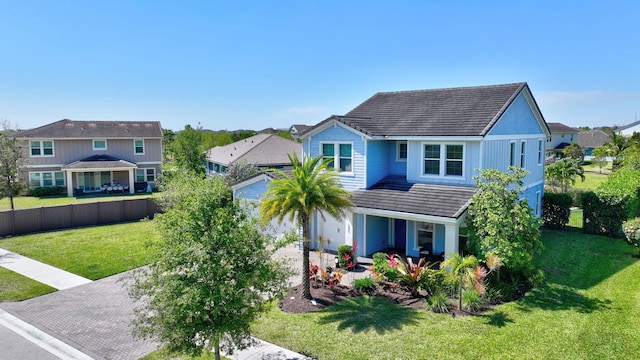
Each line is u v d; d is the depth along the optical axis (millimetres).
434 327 11523
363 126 19500
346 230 18656
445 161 18344
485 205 14000
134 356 10680
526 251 13805
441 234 18422
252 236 8945
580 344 10359
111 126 43531
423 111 20594
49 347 11219
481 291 12453
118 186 41000
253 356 10336
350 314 12617
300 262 18188
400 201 17375
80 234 24547
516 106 20438
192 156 42969
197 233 8633
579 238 21328
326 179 14852
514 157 20703
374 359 9969
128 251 20672
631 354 9852
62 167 38188
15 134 34688
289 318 12508
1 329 12328
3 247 21594
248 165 30969
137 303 14211
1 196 27297
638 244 17312
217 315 8469
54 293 15242
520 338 10734
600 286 14383
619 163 48219
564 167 31672
